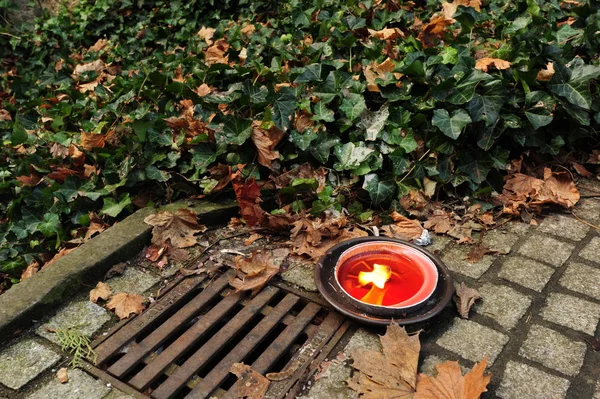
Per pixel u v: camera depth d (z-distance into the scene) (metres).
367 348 2.04
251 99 3.03
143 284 2.40
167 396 1.86
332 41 3.62
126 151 3.02
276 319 2.19
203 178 2.93
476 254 2.56
